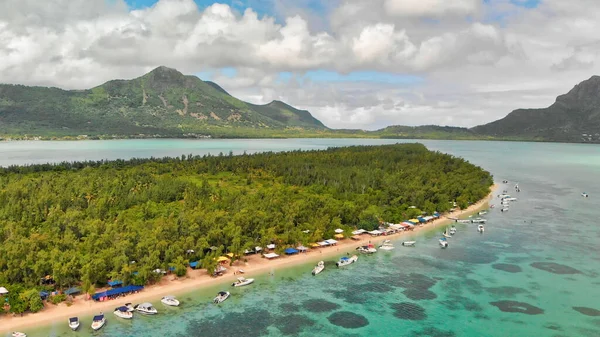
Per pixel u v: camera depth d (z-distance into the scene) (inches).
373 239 7564.0
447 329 4603.8
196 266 5895.7
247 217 6929.1
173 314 4768.7
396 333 4512.8
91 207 7598.4
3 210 7130.9
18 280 5029.5
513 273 6092.5
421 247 7209.6
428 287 5625.0
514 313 4950.8
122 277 5172.2
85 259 5216.5
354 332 4507.9
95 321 4429.1
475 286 5654.5
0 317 4490.7
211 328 4507.9
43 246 5669.3
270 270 6082.7
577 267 6318.9
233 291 5383.9
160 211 7726.4
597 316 4886.8
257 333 4439.0
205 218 6865.2
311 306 5054.1
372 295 5369.1
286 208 7746.1
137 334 4335.6
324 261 6476.4
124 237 5930.1
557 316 4889.3
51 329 4338.1
